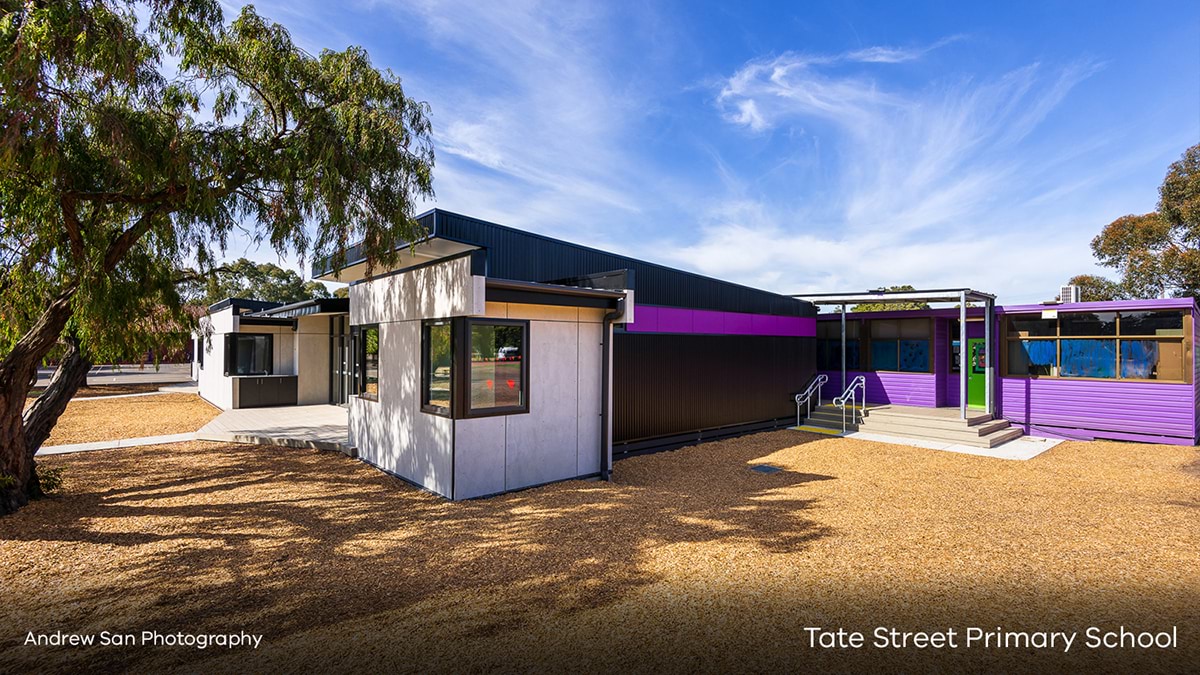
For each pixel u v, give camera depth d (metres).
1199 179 18.97
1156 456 10.15
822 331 16.61
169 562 4.83
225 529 5.73
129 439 11.03
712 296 12.21
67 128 5.64
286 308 15.62
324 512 6.34
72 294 6.32
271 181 7.09
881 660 3.31
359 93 6.82
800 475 8.48
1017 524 5.95
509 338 7.37
